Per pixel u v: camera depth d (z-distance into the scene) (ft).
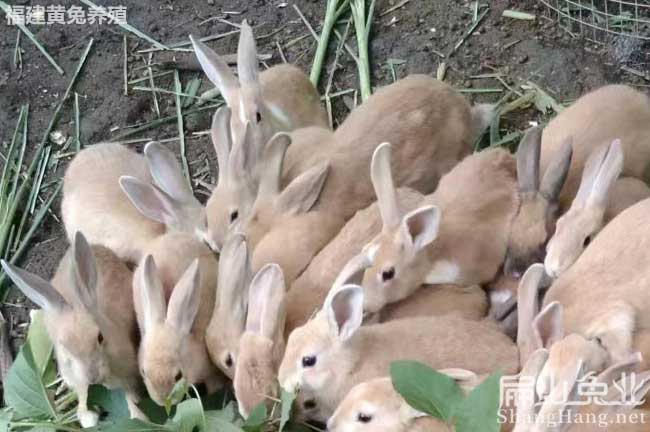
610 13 9.35
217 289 7.64
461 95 8.73
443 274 7.93
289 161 8.43
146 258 7.44
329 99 9.22
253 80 8.66
